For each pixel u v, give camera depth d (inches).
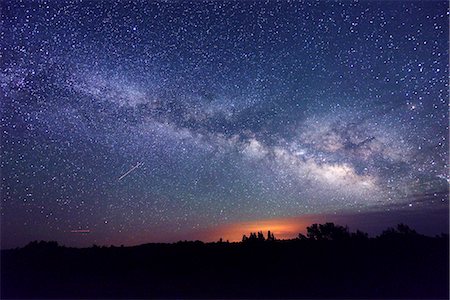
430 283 161.3
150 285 181.3
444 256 194.1
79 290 174.1
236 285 177.5
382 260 197.2
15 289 176.6
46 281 187.9
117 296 164.4
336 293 158.4
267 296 159.9
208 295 164.4
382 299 147.8
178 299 159.3
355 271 185.0
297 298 155.5
